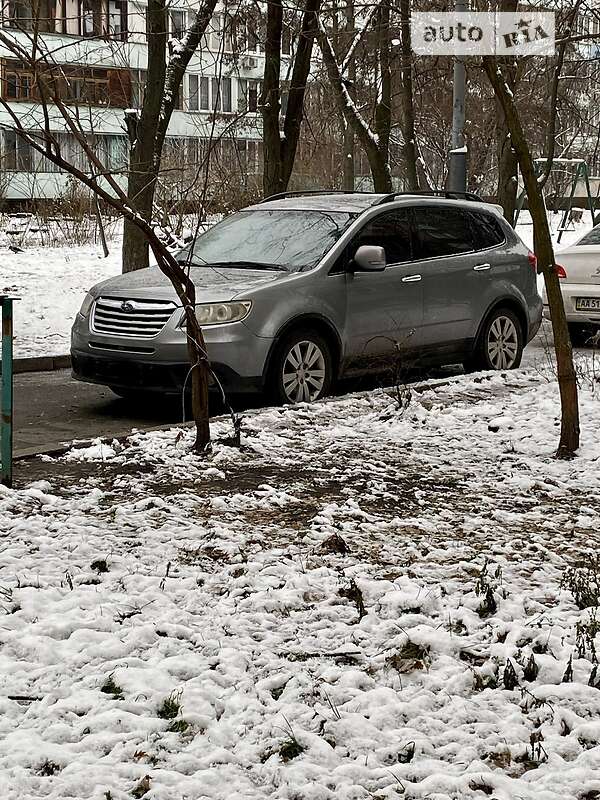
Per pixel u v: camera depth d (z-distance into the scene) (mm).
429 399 10500
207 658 4523
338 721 4012
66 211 28328
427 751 3846
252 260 11172
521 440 8812
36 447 8078
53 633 4684
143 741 3822
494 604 5156
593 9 13625
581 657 4605
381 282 11297
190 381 10047
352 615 5027
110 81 10492
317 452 8359
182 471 7602
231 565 5637
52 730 3863
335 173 36500
